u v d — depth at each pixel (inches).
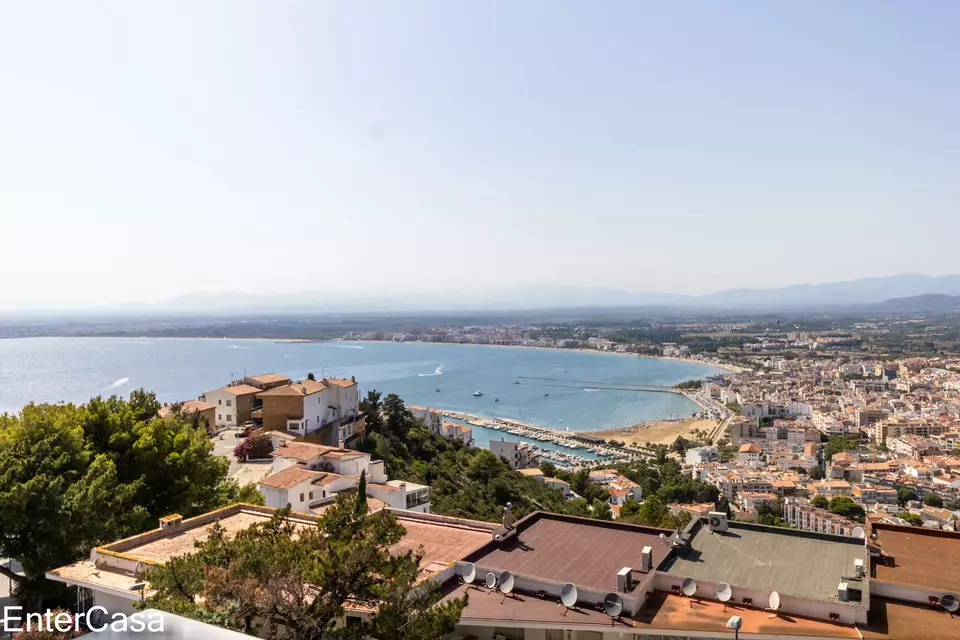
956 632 823.7
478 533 1318.9
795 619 872.3
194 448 1984.5
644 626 858.8
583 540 1167.0
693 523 1222.3
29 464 1534.2
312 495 2182.6
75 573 1164.5
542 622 875.4
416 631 764.0
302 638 787.4
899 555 1066.7
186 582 857.5
